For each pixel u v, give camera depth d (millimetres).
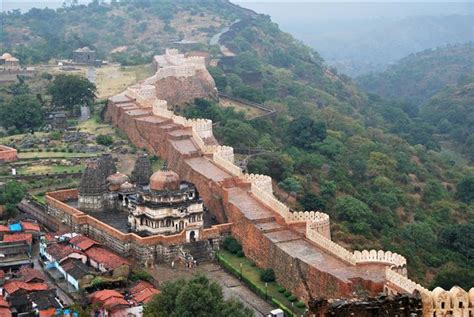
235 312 120938
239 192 174625
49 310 129875
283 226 156375
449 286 160625
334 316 107438
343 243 193875
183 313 118750
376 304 109312
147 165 187500
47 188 195000
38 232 167125
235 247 160250
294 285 140125
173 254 155250
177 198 159500
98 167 178875
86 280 141750
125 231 161875
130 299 134875
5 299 132875
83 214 169875
